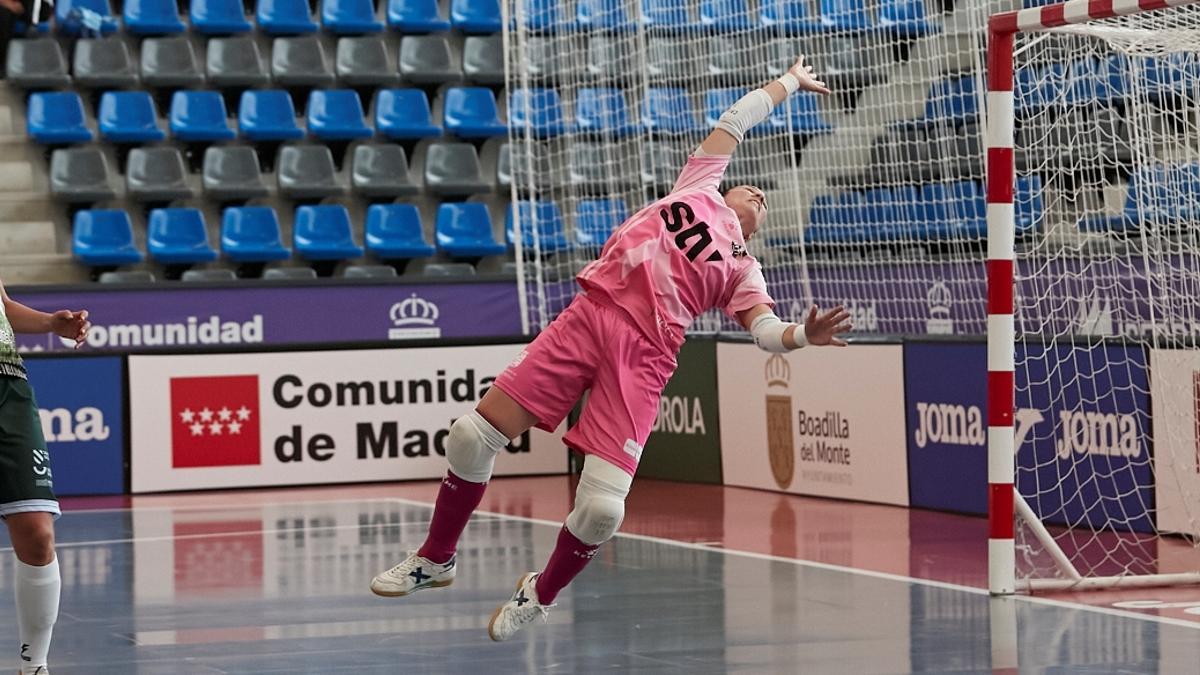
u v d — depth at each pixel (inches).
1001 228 535.8
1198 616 490.6
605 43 1128.8
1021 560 621.0
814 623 482.9
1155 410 666.2
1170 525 665.0
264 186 1077.8
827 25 1039.0
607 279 396.8
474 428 390.3
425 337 958.4
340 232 1062.4
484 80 1171.3
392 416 938.1
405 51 1163.3
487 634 470.9
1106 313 753.6
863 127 1030.4
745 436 884.6
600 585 562.9
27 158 1066.1
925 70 999.0
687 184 416.2
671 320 396.8
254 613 514.9
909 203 947.3
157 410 901.8
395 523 748.0
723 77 1096.8
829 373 821.9
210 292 940.0
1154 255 735.7
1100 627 471.5
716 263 400.2
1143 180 703.7
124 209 1064.8
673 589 552.1
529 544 665.0
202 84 1114.1
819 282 959.0
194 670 423.2
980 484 735.1
